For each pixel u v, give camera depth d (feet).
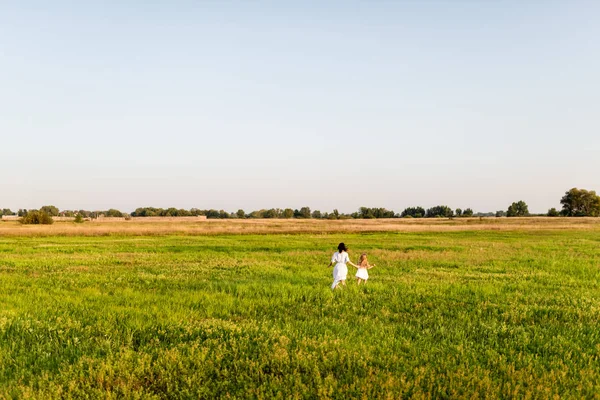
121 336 28.12
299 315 34.99
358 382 20.76
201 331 29.09
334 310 37.32
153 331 29.12
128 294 42.47
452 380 21.08
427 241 137.69
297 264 71.92
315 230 192.34
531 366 23.25
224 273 60.90
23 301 38.70
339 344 26.30
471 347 26.99
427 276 58.80
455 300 41.93
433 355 25.00
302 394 19.85
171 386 20.59
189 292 44.32
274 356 23.86
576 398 19.35
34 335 27.78
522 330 30.48
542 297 43.60
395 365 23.25
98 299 40.09
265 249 105.91
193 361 23.41
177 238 148.46
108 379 21.09
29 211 273.54
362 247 111.34
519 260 78.95
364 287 48.85
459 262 75.25
